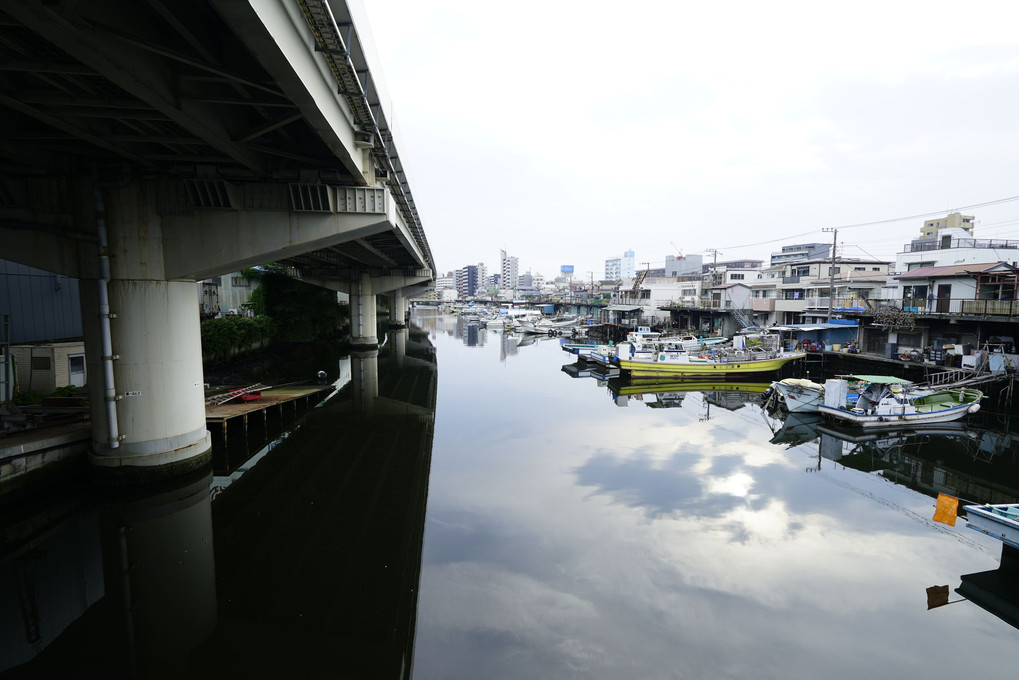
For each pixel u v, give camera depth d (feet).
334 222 54.19
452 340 231.09
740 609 33.71
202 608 33.50
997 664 28.89
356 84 38.04
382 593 35.29
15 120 40.83
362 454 66.95
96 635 31.04
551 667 28.19
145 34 28.84
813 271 178.70
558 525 45.85
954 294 115.44
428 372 136.46
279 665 28.37
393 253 144.25
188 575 37.65
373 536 43.93
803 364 130.00
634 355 124.88
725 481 56.95
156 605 34.01
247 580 37.09
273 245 52.95
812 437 75.77
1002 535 36.24
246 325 135.54
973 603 34.63
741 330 166.50
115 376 49.29
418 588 35.83
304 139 52.70
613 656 29.12
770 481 57.11
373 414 89.20
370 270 178.40
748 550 41.55
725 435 76.38
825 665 28.66
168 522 46.55
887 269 184.65
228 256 51.80
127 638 30.73
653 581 36.91
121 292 48.80
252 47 25.16
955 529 45.78
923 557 40.73
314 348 180.24
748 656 29.27
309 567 38.75
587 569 38.50
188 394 53.11
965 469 62.49
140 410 49.90
